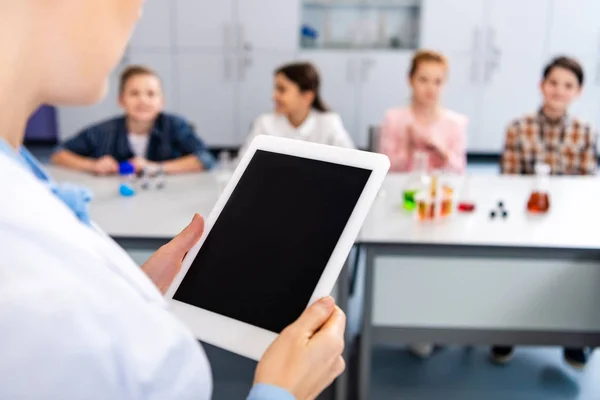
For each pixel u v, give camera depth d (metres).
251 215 0.59
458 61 5.26
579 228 1.85
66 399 0.35
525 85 5.30
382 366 2.22
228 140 5.47
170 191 2.18
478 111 5.37
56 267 0.35
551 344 1.83
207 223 0.60
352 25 5.34
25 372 0.34
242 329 0.54
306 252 0.54
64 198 0.47
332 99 5.38
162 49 5.26
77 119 5.33
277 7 5.18
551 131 2.70
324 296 0.52
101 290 0.37
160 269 0.61
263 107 5.39
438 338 1.83
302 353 0.47
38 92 0.44
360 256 2.17
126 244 1.71
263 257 0.56
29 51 0.42
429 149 2.70
